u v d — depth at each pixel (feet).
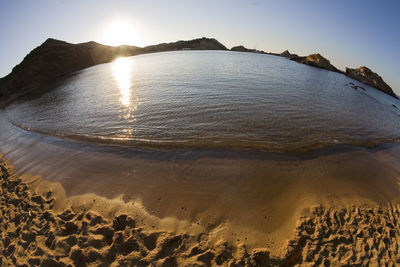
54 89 130.41
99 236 22.27
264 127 48.96
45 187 32.30
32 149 47.11
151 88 92.38
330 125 52.80
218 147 39.68
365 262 19.42
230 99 69.51
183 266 19.24
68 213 26.13
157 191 29.25
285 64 190.60
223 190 29.14
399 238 21.57
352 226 23.04
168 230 23.15
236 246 21.35
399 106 106.63
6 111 100.89
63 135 51.72
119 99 79.77
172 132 47.03
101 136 48.06
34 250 22.04
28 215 26.78
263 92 79.87
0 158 46.44
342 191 29.25
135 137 45.85
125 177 32.63
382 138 48.11
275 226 23.82
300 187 29.86
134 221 24.35
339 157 37.73
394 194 29.14
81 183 32.19
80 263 20.08
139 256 20.18
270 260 19.99
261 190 29.22
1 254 22.70
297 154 37.93
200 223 24.12
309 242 21.30
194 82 97.55
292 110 61.52
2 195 32.30
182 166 34.45
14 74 177.37
